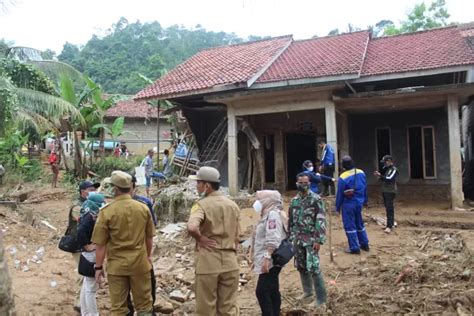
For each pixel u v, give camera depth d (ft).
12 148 77.15
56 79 70.69
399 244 31.17
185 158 58.03
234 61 57.00
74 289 23.88
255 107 48.19
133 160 83.87
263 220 17.56
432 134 51.65
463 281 23.32
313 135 56.24
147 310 16.37
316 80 44.39
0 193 59.72
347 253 28.96
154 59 169.17
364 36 59.06
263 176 54.13
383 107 48.26
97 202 17.87
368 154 54.49
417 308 19.94
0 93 49.37
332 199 40.57
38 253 30.58
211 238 15.55
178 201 41.63
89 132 77.51
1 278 13.46
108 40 212.43
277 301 17.48
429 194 51.16
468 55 43.78
